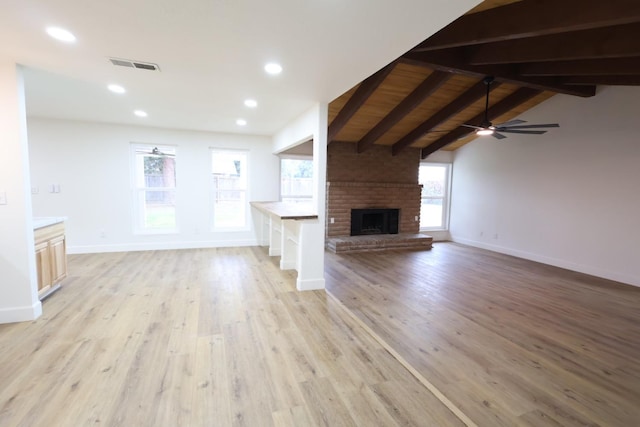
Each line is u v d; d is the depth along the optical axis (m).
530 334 2.73
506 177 6.13
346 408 1.75
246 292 3.54
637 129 4.19
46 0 1.61
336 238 6.35
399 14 1.71
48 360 2.14
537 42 2.96
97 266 4.43
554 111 5.18
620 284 4.23
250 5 1.64
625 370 2.21
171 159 5.54
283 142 5.10
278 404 1.77
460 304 3.41
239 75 2.70
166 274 4.14
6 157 2.57
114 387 1.88
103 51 2.25
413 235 6.77
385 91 4.59
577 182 4.89
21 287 2.70
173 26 1.88
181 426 1.60
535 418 1.72
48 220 3.23
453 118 5.82
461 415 1.72
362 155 6.72
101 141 5.06
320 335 2.60
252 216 6.02
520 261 5.49
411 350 2.42
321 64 2.45
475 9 2.66
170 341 2.43
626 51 2.52
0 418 1.62
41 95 3.41
